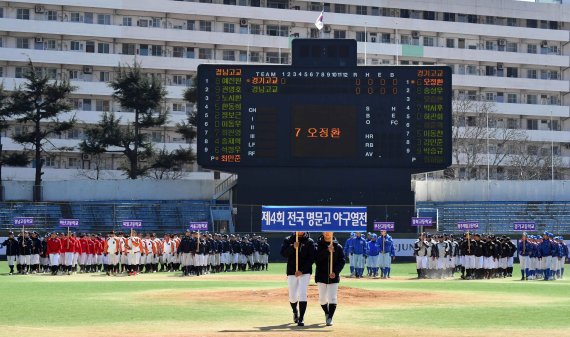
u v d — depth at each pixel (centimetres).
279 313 2889
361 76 7288
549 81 16688
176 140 14900
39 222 9531
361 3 15938
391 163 7275
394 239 7819
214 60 15225
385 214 7662
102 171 14262
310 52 7325
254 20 15425
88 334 2253
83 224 9562
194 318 2712
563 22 17175
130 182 10419
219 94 7231
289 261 2591
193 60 15025
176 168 12631
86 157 13975
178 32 14950
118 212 9656
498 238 6131
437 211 9069
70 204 9631
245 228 7606
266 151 7244
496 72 16625
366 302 3369
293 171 7575
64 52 14462
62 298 3547
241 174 7588
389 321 2639
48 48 14588
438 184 10394
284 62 15450
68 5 14550
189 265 5859
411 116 7269
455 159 15188
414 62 16175
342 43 7325
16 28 14288
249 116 7238
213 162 7219
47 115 11575
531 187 10412
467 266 5762
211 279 5328
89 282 4859
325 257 2561
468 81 16288
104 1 14675
